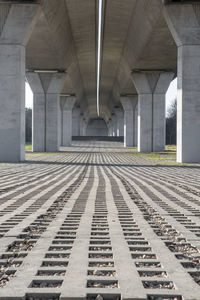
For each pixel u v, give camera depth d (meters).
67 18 26.86
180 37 20.86
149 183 11.30
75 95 58.50
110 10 26.20
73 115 82.81
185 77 21.25
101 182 11.55
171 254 3.72
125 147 56.31
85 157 29.83
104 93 75.94
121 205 7.00
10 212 6.15
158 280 2.94
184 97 21.36
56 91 38.72
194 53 20.98
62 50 31.84
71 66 40.59
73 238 4.46
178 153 22.70
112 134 116.25
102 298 2.60
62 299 2.56
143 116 39.97
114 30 30.42
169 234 4.71
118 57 40.31
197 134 21.55
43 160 24.72
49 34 25.59
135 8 24.58
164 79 39.03
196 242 4.21
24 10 21.05
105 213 6.15
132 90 54.75
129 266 3.31
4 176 13.26
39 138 39.25
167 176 13.92
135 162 23.64
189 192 9.09
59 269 3.21
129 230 4.96
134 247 4.03
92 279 2.95
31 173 14.77
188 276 3.04
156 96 39.75
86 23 28.83
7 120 22.19
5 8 21.09
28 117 106.94
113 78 54.75
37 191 9.08
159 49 29.69
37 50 30.38
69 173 15.12
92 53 38.84
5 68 21.84
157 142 40.12
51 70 37.50
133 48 32.28
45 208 6.56
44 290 2.70
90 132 159.50
